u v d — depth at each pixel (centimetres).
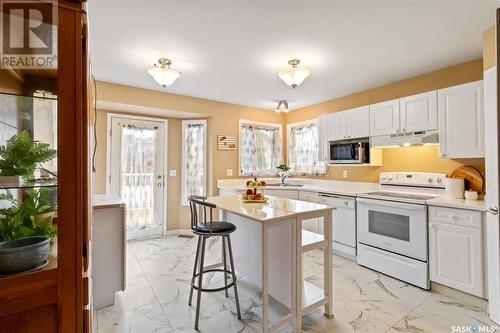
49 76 94
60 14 87
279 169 472
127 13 187
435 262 239
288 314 189
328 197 354
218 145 443
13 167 96
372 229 294
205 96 410
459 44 237
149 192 426
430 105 269
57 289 87
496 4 177
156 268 297
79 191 89
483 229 210
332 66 286
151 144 429
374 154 343
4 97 97
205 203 196
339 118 376
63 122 87
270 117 505
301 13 189
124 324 192
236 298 201
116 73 307
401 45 238
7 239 93
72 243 88
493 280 195
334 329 187
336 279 270
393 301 226
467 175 268
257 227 228
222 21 199
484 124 208
